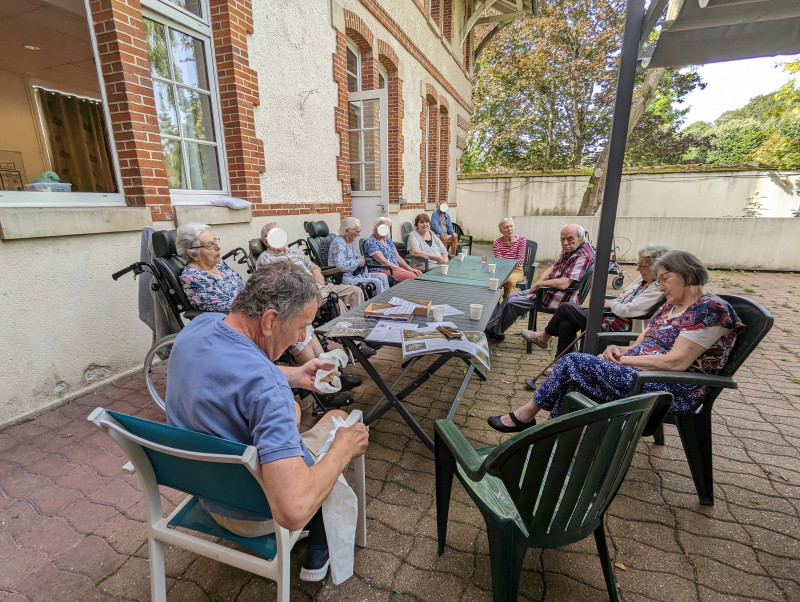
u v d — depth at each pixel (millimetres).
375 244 5094
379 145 6633
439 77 9750
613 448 1154
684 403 1787
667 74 16609
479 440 2379
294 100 4668
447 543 1655
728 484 2014
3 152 5152
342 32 5383
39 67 4969
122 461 2170
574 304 3311
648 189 11375
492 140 20453
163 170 3287
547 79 17578
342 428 1270
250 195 4148
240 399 988
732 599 1415
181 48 3611
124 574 1504
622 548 1635
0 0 3977
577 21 16281
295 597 1421
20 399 2535
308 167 5035
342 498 1272
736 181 10602
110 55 2916
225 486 1036
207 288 2592
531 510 1182
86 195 2961
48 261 2604
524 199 13219
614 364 1908
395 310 2484
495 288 3287
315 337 2789
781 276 8070
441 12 9602
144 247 2812
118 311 3070
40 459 2168
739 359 1752
